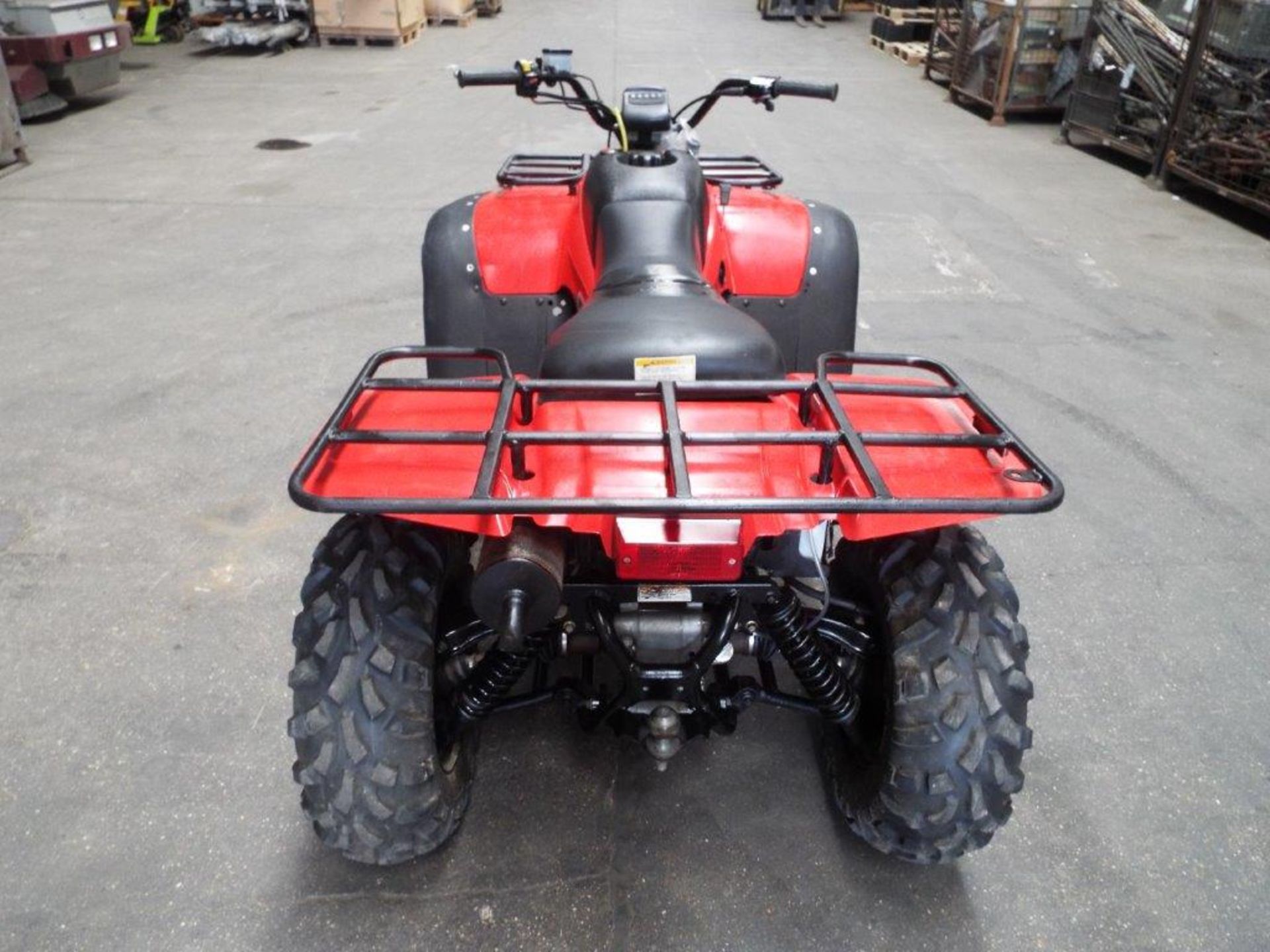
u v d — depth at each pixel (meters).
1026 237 6.05
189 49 12.55
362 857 1.85
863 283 5.24
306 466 1.41
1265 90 6.50
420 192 6.69
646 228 2.15
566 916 1.93
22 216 6.16
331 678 1.69
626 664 1.73
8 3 8.25
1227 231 6.30
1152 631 2.75
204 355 4.29
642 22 15.22
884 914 1.95
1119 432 3.81
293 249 5.61
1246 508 3.35
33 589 2.82
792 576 1.83
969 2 9.49
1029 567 3.01
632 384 1.62
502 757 2.29
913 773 1.73
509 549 1.54
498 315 2.66
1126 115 7.75
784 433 1.50
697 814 2.16
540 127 8.55
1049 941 1.90
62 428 3.69
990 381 4.18
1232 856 2.09
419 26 13.38
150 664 2.56
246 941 1.88
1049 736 2.39
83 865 2.02
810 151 7.95
